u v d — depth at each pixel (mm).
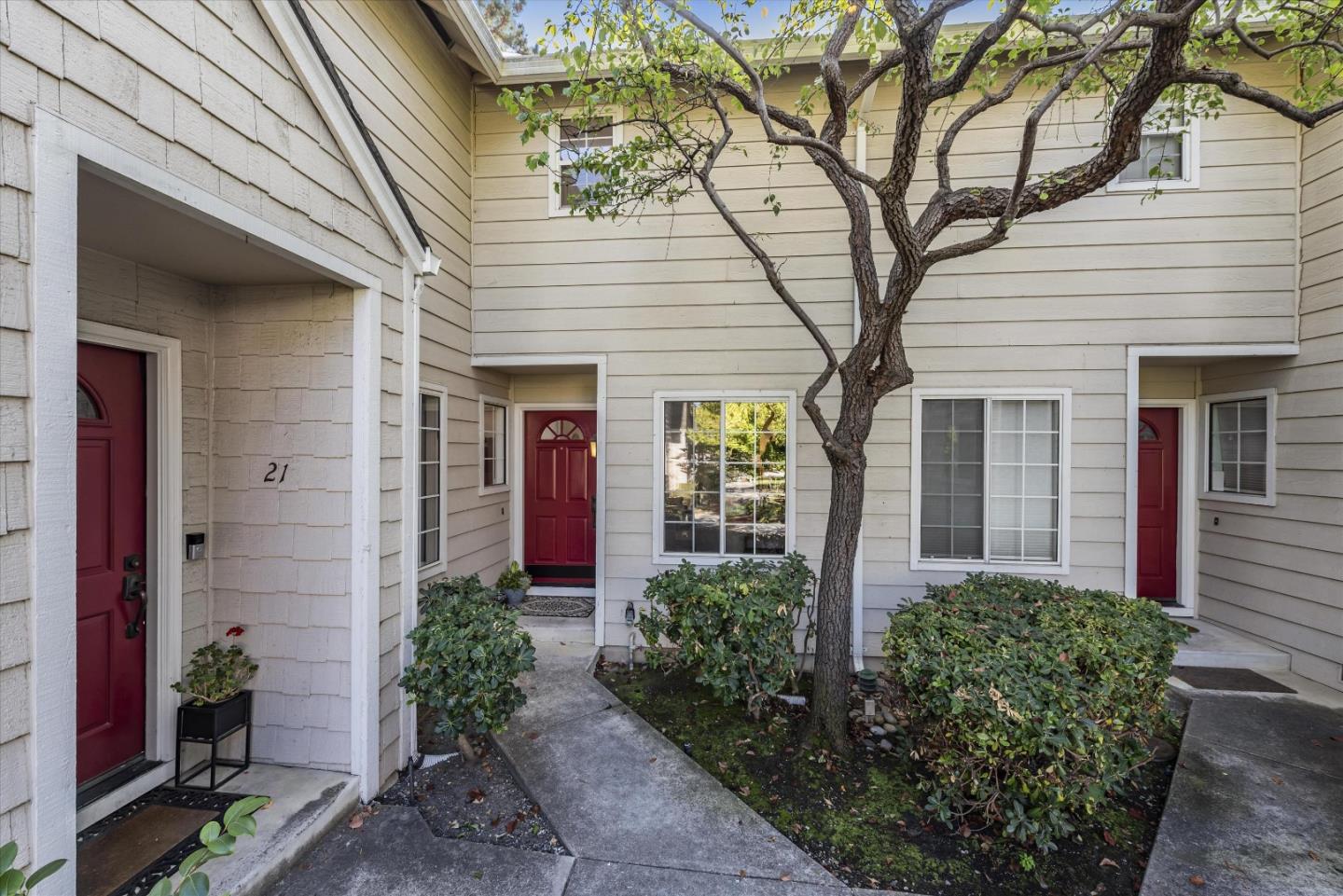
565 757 3016
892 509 4387
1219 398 4766
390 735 2816
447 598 3424
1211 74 2424
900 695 3049
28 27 1341
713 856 2305
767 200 3826
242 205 1960
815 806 2641
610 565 4660
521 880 2168
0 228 1297
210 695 2539
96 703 2326
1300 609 4082
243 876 2014
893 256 4422
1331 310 3898
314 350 2678
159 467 2516
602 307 4730
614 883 2158
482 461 5109
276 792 2480
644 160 3594
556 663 4262
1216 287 4176
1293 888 2135
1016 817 2258
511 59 4688
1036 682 2340
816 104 4461
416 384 3062
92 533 2328
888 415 4387
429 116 4234
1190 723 3377
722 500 4613
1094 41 3646
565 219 4766
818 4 3371
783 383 4531
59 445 1403
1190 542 4961
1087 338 4258
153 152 1637
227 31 1898
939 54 3980
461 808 2623
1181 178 4242
